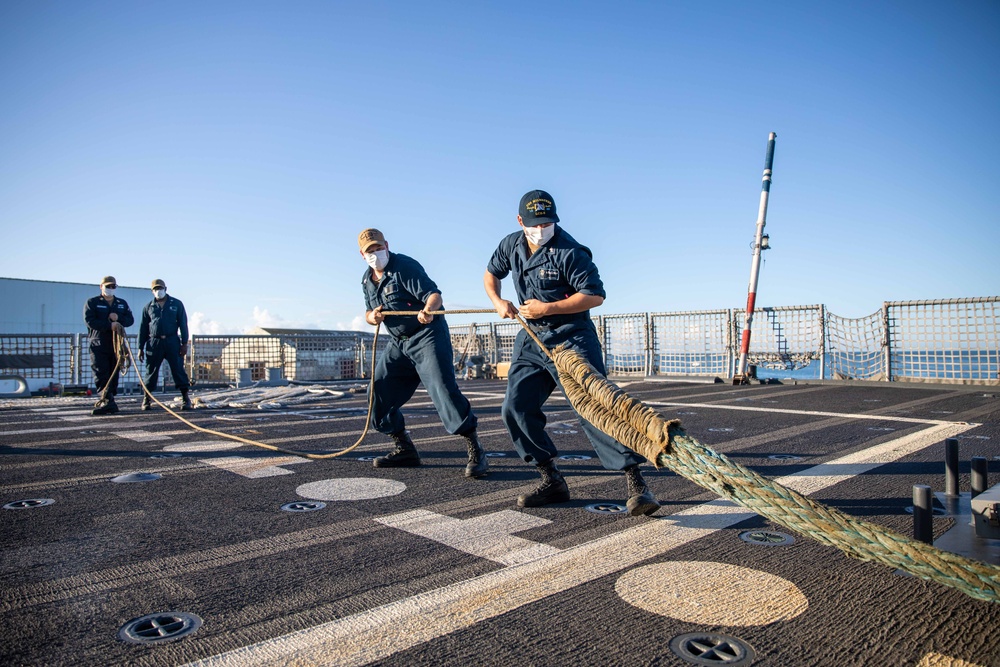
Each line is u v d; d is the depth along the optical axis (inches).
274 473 164.2
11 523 117.3
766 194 504.7
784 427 247.1
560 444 211.8
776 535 108.7
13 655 67.6
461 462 180.4
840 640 70.6
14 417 303.7
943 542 95.7
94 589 85.7
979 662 66.0
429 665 65.2
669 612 77.8
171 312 337.7
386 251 163.8
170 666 65.2
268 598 82.6
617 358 669.9
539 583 87.4
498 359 733.3
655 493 141.4
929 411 304.3
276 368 606.5
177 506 130.0
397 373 169.0
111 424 271.1
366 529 113.5
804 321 536.1
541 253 128.4
